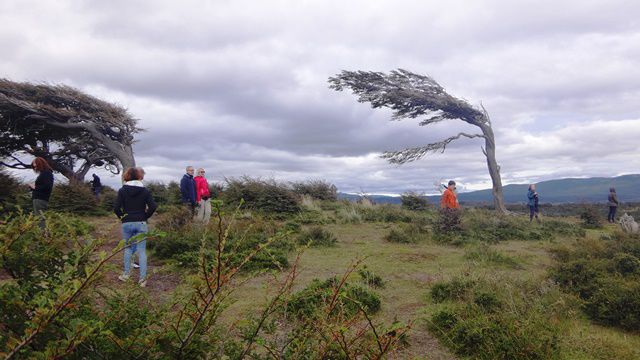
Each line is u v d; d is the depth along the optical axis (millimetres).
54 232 2188
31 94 28391
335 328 2264
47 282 2008
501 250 10820
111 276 6027
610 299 5230
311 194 23062
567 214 28906
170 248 8266
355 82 33000
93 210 14969
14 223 2061
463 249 11141
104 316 1871
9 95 27500
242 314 4762
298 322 3668
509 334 4320
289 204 17031
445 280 6969
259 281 6789
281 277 7223
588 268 6688
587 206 20094
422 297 6352
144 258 6395
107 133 31594
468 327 4539
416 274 8008
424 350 4391
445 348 4461
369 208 19141
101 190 23109
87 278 1606
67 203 14688
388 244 11742
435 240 12328
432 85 32094
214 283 1928
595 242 9727
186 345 1884
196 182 11641
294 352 2340
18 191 13867
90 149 33312
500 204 30188
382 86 32688
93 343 1714
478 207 30281
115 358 1745
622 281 5840
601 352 4270
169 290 5848
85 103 29547
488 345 4227
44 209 7957
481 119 31484
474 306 5113
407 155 31047
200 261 1924
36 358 1465
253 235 9711
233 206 15867
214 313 1922
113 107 30406
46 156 30281
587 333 4859
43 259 2080
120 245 1680
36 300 1588
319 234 11461
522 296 5535
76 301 1788
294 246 10156
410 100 31438
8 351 1497
